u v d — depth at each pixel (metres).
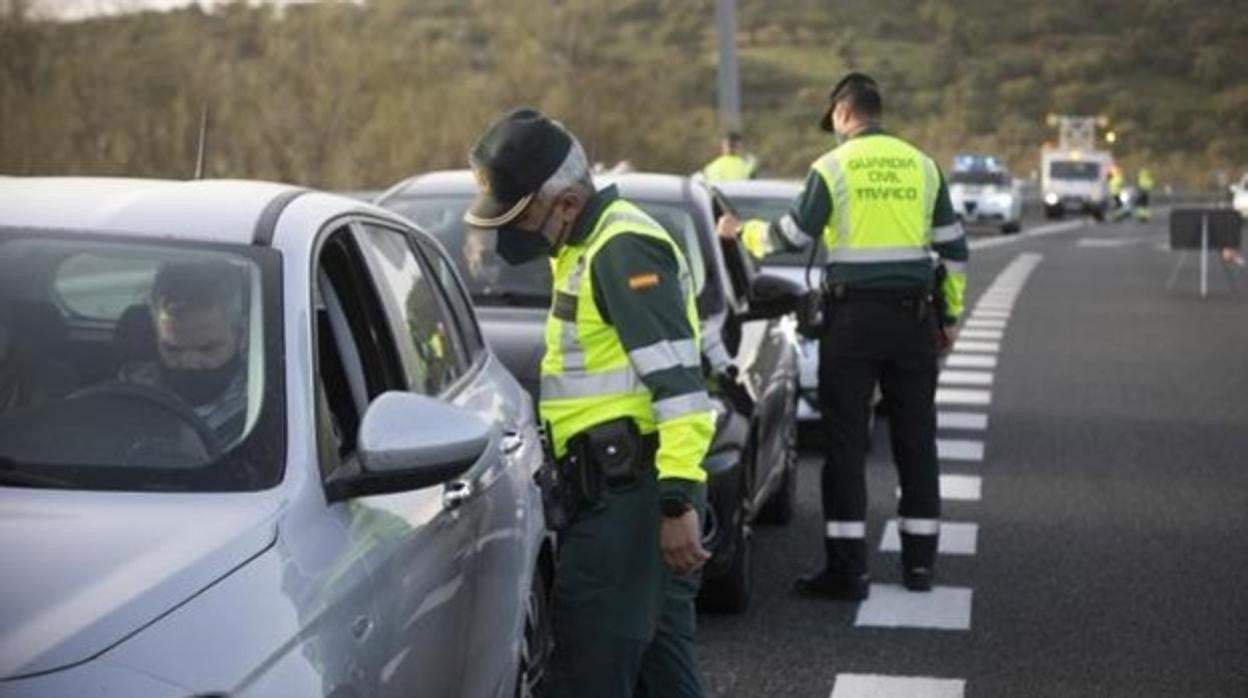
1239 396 22.98
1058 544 14.31
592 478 7.13
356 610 5.62
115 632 4.86
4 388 6.22
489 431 6.29
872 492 16.47
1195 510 15.70
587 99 61.41
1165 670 10.91
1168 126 197.00
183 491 5.77
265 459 5.92
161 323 6.41
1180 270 49.78
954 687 10.53
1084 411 21.55
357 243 7.39
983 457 18.30
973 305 37.00
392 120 49.38
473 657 6.99
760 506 13.06
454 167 50.25
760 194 20.12
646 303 6.94
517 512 7.79
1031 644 11.48
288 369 6.25
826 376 12.54
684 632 7.56
